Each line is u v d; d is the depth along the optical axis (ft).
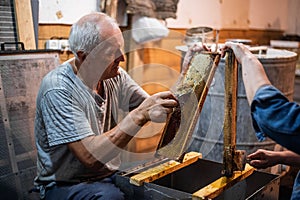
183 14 10.64
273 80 7.14
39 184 5.48
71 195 4.99
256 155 5.06
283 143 3.39
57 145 4.92
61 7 7.63
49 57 6.48
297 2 15.61
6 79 5.82
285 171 7.93
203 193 4.49
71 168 5.25
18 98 5.97
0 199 5.66
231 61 4.72
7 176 5.74
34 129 5.75
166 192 4.65
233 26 12.84
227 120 4.92
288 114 3.36
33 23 6.84
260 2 13.96
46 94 5.02
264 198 4.88
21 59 6.04
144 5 8.51
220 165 5.55
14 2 6.49
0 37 6.33
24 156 5.98
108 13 8.25
